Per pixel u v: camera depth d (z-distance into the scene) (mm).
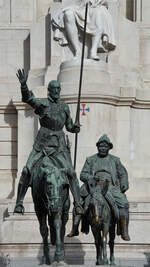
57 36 45406
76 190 32938
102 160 35250
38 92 44531
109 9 45812
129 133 44781
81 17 44906
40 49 46250
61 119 33281
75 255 39000
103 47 45250
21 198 33375
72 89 43719
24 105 45250
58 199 31812
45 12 48500
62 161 32781
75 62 44406
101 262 33938
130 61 46219
